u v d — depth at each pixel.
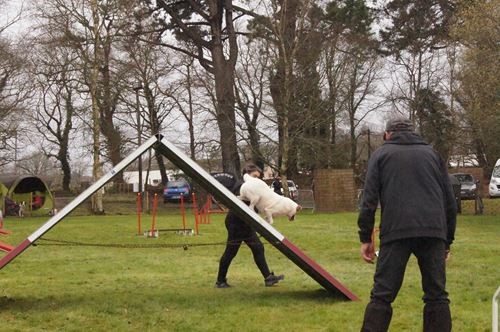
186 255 12.98
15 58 34.59
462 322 6.50
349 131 47.66
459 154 46.94
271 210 8.72
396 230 4.94
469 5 29.83
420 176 5.02
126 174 65.75
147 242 16.41
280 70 36.34
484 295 7.98
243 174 9.13
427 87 46.72
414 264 10.77
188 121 46.03
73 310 7.22
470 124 36.66
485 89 28.19
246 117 37.50
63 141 53.88
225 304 7.52
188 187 45.31
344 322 6.51
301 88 36.62
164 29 42.09
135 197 49.59
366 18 38.50
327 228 20.27
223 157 39.44
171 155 7.24
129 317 6.88
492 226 21.25
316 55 36.53
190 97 44.44
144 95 44.31
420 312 6.89
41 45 36.06
